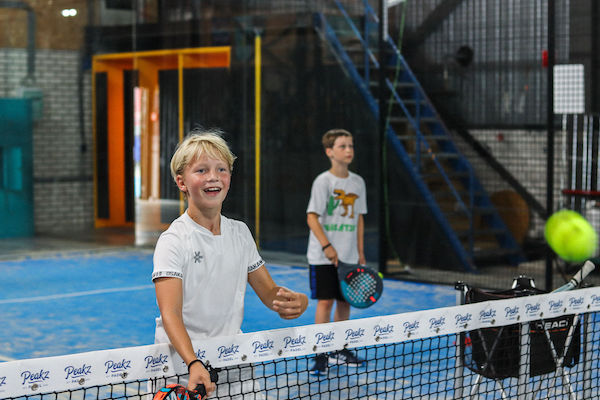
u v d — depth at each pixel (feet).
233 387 9.05
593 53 28.17
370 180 32.19
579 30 28.37
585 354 12.42
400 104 31.89
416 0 31.60
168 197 39.65
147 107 39.91
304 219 34.40
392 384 15.24
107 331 21.30
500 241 30.63
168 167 39.42
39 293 27.30
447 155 31.27
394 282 29.76
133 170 43.04
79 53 41.04
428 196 31.07
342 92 33.12
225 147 8.80
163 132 39.45
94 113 41.63
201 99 37.58
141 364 8.05
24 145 39.32
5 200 38.75
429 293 27.17
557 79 28.91
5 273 31.81
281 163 34.99
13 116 39.04
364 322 9.53
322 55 33.63
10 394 7.25
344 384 15.33
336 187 17.98
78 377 7.65
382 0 30.73
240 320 9.21
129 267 33.55
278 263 34.24
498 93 30.17
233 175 36.22
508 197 30.40
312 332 9.14
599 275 27.91
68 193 40.91
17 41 39.19
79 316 23.34
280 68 34.83
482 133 30.76
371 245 32.14
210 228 8.86
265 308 24.20
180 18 38.22
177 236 8.63
